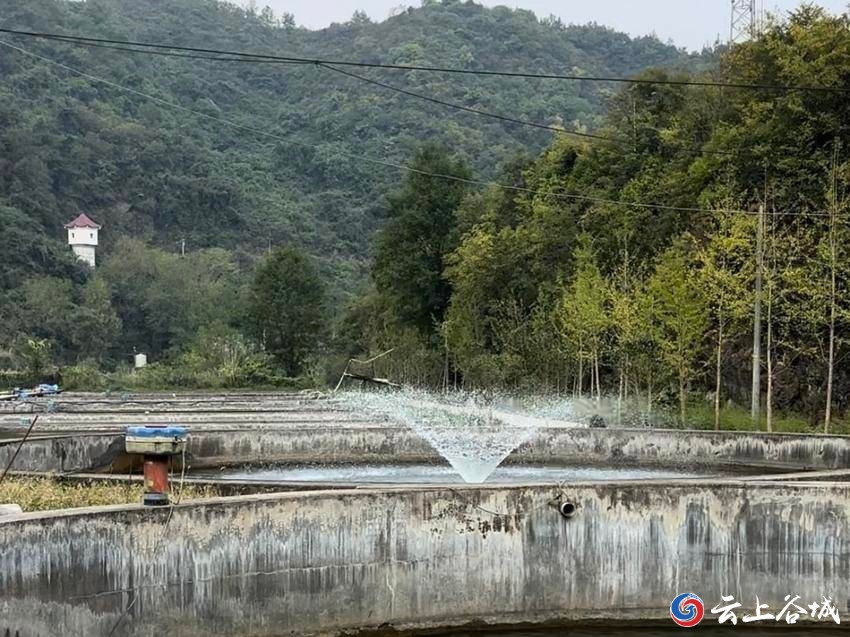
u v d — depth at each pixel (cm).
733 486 1117
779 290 2812
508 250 4606
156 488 961
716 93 3841
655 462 2052
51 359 6831
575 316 3391
